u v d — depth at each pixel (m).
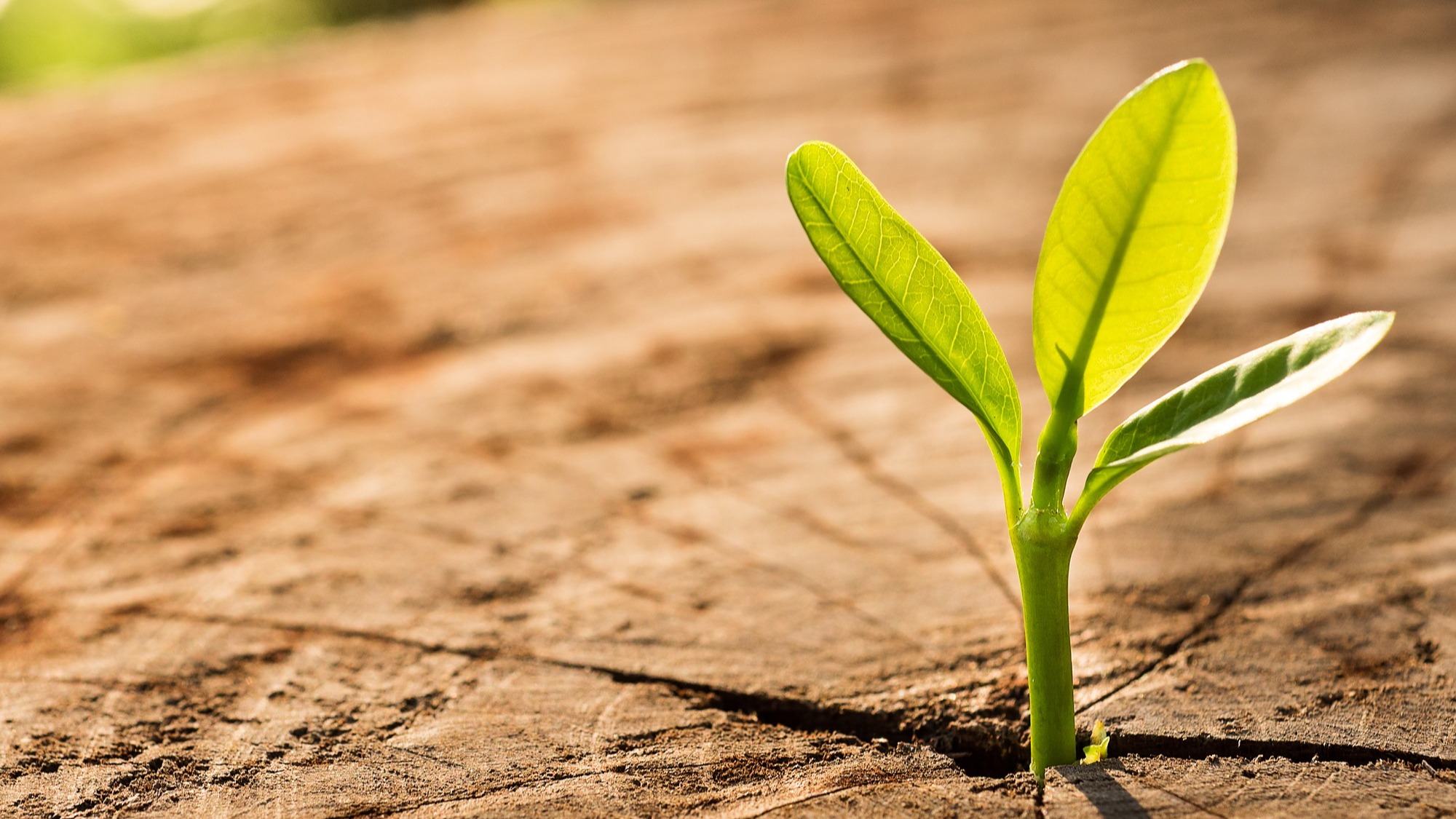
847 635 0.47
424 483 0.54
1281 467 0.51
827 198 0.41
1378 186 0.83
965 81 1.20
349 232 0.92
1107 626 0.46
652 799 0.43
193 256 0.88
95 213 0.98
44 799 0.43
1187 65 0.40
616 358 0.68
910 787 0.43
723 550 0.50
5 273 0.86
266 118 1.27
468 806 0.43
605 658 0.46
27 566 0.50
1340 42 1.17
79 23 2.64
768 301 0.75
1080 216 0.41
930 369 0.42
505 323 0.74
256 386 0.67
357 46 1.64
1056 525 0.42
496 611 0.48
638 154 1.07
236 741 0.45
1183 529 0.49
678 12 1.67
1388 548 0.48
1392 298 0.66
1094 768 0.43
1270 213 0.81
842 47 1.37
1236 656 0.45
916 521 0.50
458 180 1.03
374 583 0.49
